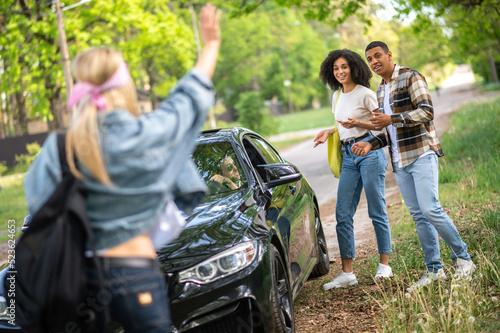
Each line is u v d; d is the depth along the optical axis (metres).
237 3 13.27
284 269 3.87
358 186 5.00
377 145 4.76
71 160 1.87
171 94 1.98
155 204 1.92
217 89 55.09
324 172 14.35
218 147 4.58
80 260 1.87
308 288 5.11
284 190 4.68
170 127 1.89
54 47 22.19
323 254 5.42
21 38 21.83
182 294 3.20
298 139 31.78
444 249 5.19
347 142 4.98
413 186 4.52
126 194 1.87
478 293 3.77
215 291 3.25
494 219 5.45
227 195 4.16
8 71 22.80
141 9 23.25
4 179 27.64
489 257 4.40
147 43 23.42
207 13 2.05
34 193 1.93
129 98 1.99
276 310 3.44
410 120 4.25
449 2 13.17
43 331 1.98
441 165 9.85
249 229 3.62
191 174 2.07
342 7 12.80
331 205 9.59
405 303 4.08
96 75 1.92
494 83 50.56
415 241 5.70
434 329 3.45
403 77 4.41
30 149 34.06
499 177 7.62
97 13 22.11
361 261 5.59
